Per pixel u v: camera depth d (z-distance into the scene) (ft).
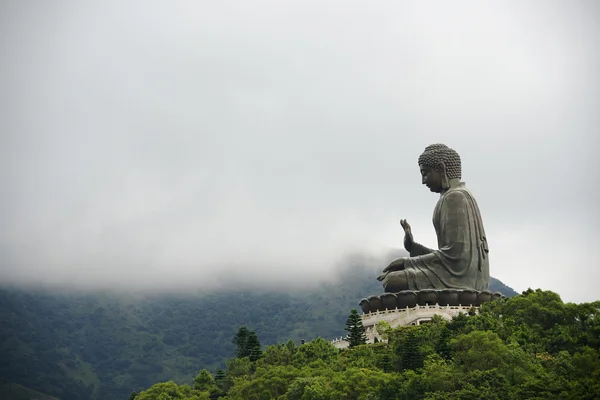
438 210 538.47
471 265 521.24
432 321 475.72
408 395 395.96
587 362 395.96
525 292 478.18
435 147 554.46
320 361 449.06
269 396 426.10
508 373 397.80
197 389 477.36
